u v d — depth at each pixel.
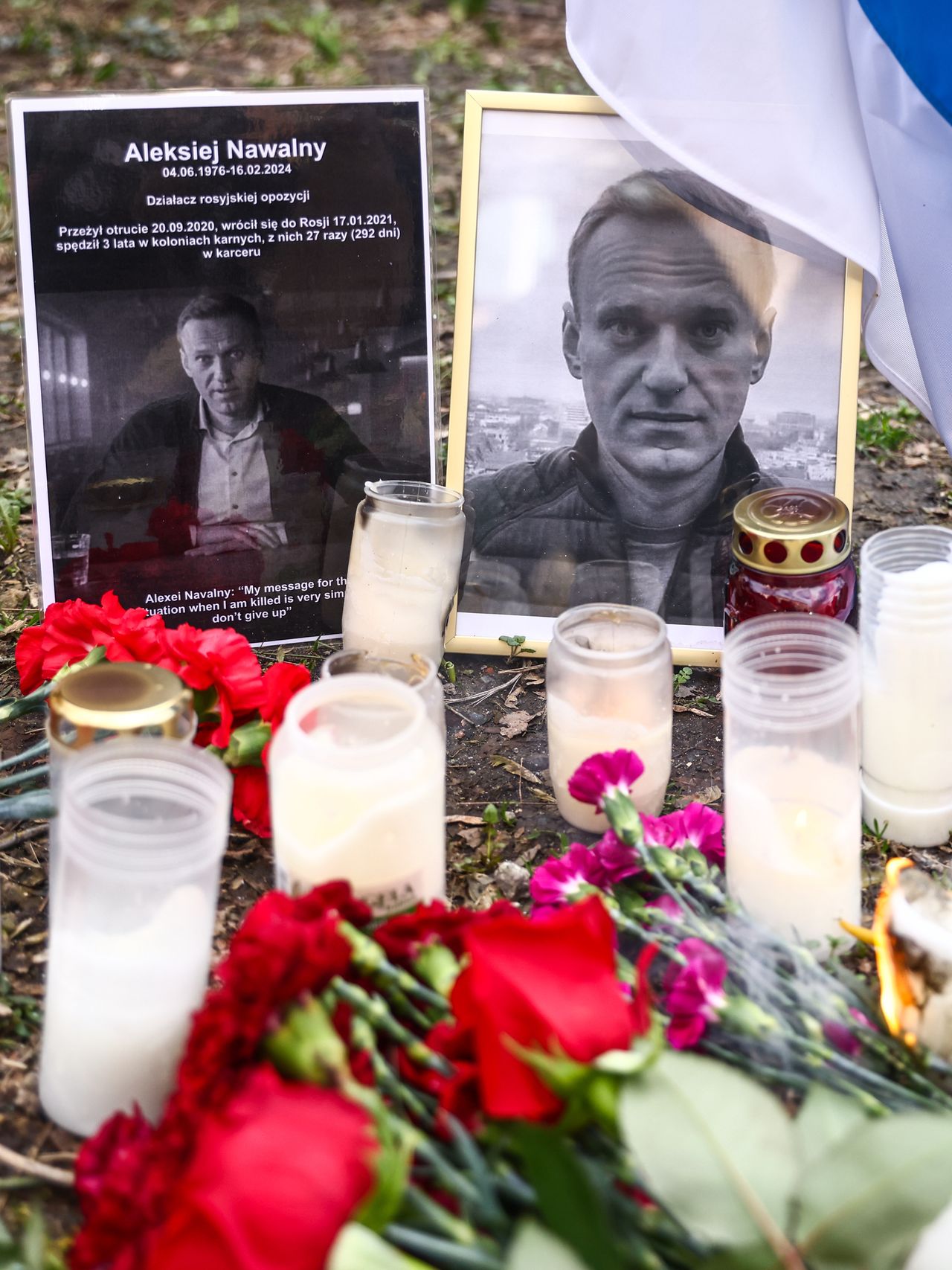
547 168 2.10
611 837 1.55
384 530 2.02
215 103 2.02
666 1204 1.00
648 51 1.96
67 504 2.13
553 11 6.12
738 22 1.92
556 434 2.18
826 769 1.55
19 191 2.00
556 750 1.84
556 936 1.10
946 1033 1.31
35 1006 1.58
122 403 2.10
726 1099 1.04
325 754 1.38
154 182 2.03
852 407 2.13
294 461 2.19
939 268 2.03
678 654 2.21
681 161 2.00
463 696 2.19
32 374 2.07
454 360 2.17
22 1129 1.42
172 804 1.37
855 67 1.93
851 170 1.99
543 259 2.13
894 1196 0.98
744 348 2.12
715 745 2.08
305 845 1.40
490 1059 1.06
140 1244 1.04
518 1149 1.03
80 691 1.57
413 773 1.41
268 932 1.15
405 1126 1.12
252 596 2.24
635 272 2.11
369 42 5.76
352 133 2.08
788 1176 1.00
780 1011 1.38
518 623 2.24
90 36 5.77
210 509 2.18
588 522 2.20
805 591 1.84
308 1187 0.92
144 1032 1.32
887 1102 1.28
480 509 2.21
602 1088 1.04
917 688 1.75
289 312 2.12
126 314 2.07
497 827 1.90
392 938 1.29
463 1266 1.05
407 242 2.14
